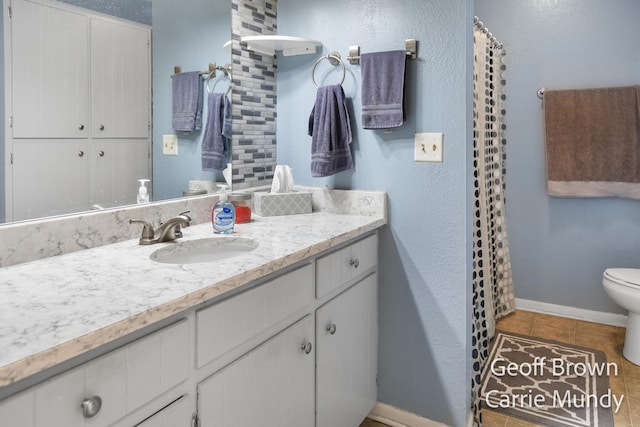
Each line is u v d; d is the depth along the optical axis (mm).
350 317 1646
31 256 1160
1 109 1122
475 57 2395
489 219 2783
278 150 2131
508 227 3258
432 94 1729
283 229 1583
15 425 652
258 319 1146
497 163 2936
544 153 3090
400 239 1841
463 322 1746
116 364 786
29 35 1170
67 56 1259
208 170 1775
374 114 1771
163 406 892
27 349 654
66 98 1264
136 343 823
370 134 1867
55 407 699
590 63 2906
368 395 1847
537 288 3193
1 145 1126
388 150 1834
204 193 1761
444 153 1724
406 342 1864
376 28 1819
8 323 748
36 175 1204
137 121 1478
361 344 1756
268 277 1197
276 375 1233
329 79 1951
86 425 742
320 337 1441
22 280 988
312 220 1762
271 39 1839
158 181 1568
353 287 1671
